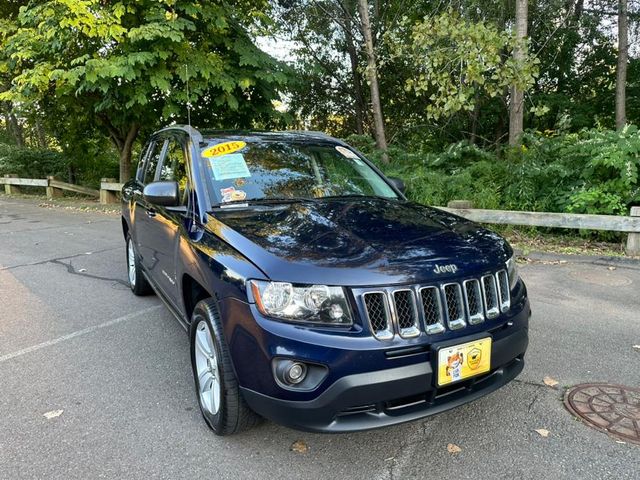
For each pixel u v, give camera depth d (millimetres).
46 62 10711
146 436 2816
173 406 3150
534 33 12711
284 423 2301
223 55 11430
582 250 6969
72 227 10281
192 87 10258
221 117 12430
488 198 8180
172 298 3686
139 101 10102
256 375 2328
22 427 2918
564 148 8109
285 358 2232
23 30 10391
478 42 8117
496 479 2402
